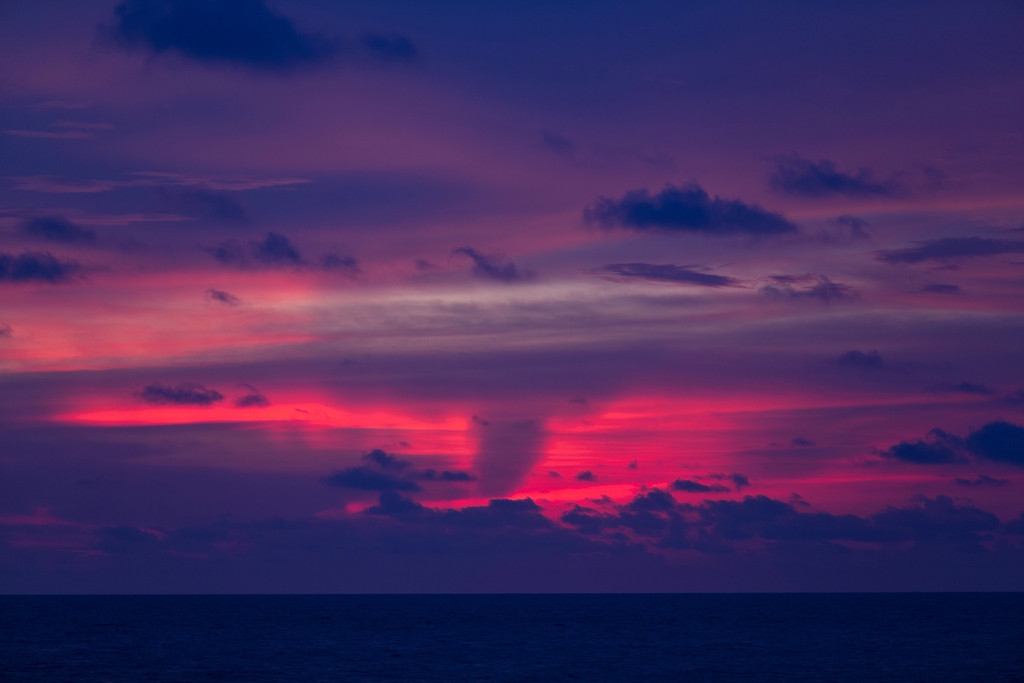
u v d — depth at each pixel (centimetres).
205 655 10875
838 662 9719
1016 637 13375
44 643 12606
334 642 13162
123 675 8669
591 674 8775
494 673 8938
